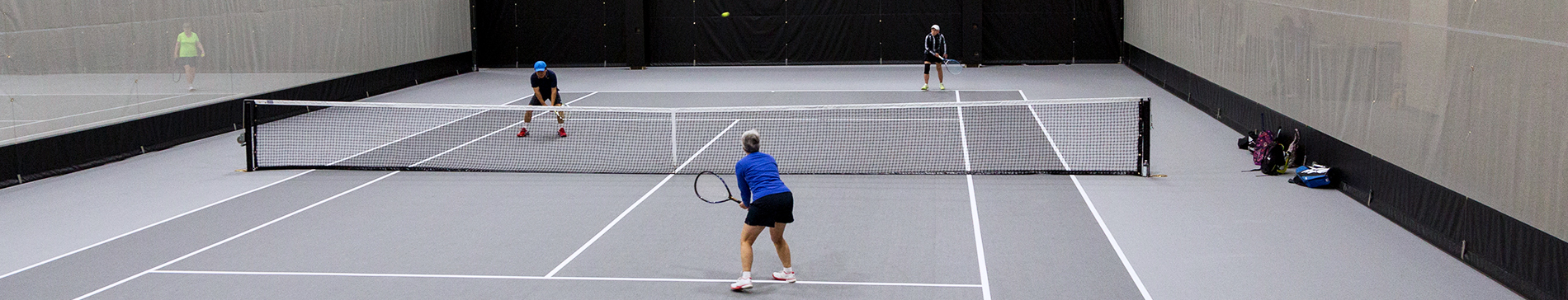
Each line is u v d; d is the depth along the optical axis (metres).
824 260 8.39
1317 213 9.86
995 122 17.12
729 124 17.50
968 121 17.34
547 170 13.07
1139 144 11.99
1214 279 7.68
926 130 16.36
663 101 22.19
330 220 10.16
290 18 19.50
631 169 13.16
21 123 12.61
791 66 30.78
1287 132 12.95
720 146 15.07
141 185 12.42
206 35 16.73
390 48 24.28
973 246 8.81
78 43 13.66
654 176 12.53
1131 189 11.27
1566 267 6.31
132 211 10.80
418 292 7.58
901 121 17.55
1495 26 7.32
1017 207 10.41
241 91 17.88
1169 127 16.20
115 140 14.41
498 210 10.56
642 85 25.81
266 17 18.62
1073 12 29.64
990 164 13.09
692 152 14.57
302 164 13.97
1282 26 13.08
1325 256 8.25
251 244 9.18
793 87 24.66
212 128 16.95
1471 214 7.79
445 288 7.68
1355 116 10.42
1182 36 20.05
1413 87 8.90
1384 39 9.58
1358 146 10.34
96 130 13.98
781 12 30.50
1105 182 11.69
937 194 11.19
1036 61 30.06
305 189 11.93
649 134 16.50
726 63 30.98
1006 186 11.55
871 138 15.70
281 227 9.89
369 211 10.59
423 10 26.39
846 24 30.41
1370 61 9.95
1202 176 11.97
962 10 29.55
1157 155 13.52
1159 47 22.80
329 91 21.14
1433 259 8.09
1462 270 7.77
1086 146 14.41
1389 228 9.16
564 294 7.46
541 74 15.95
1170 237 9.02
